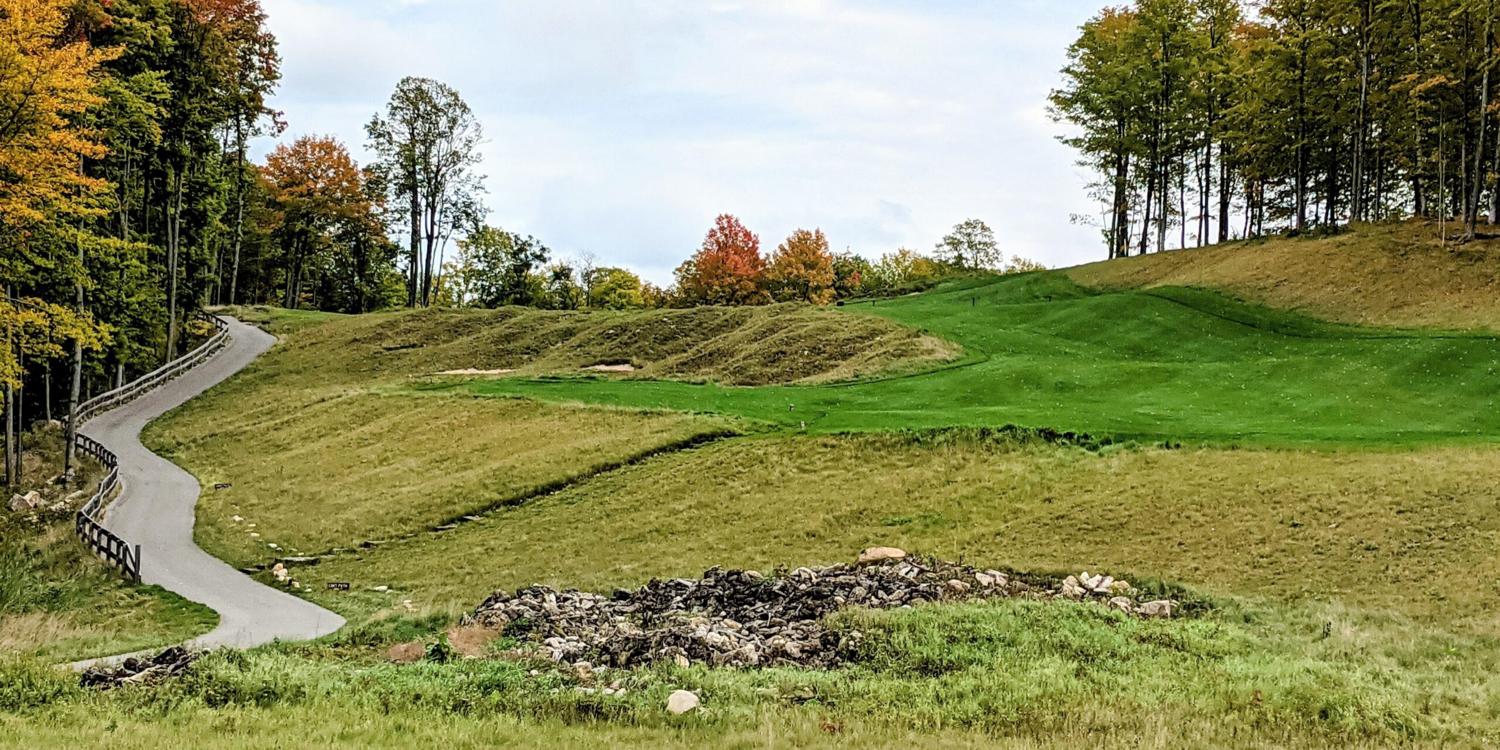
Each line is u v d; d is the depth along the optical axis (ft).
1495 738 46.50
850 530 103.35
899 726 44.29
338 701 47.39
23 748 36.01
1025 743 41.37
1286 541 85.35
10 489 130.41
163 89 138.92
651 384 186.19
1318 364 141.79
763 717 44.45
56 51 98.32
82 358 164.04
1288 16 218.59
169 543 114.01
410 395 187.32
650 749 39.58
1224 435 113.39
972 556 91.40
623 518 114.11
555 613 70.54
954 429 125.59
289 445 164.45
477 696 48.75
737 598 75.66
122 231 172.35
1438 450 99.25
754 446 132.77
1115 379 149.07
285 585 99.96
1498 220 202.18
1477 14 183.21
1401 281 180.86
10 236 106.83
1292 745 44.21
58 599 89.30
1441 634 65.26
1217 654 61.41
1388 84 210.38
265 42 208.85
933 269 436.35
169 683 49.80
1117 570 83.82
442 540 113.09
